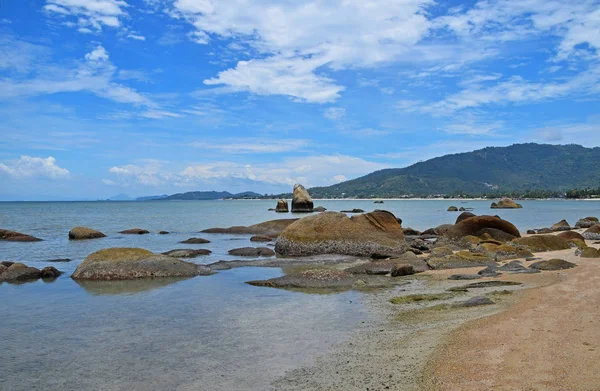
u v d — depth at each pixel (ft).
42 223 197.16
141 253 66.33
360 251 84.99
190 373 27.96
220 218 240.73
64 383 26.84
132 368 28.94
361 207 460.55
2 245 105.91
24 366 29.50
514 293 47.52
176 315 41.81
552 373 25.25
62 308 44.93
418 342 32.27
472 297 46.80
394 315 40.63
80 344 33.73
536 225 179.22
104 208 444.14
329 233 88.63
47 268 63.46
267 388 25.63
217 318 40.57
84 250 96.22
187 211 351.87
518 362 27.12
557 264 63.67
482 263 70.64
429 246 95.14
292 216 261.24
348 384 25.73
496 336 32.32
